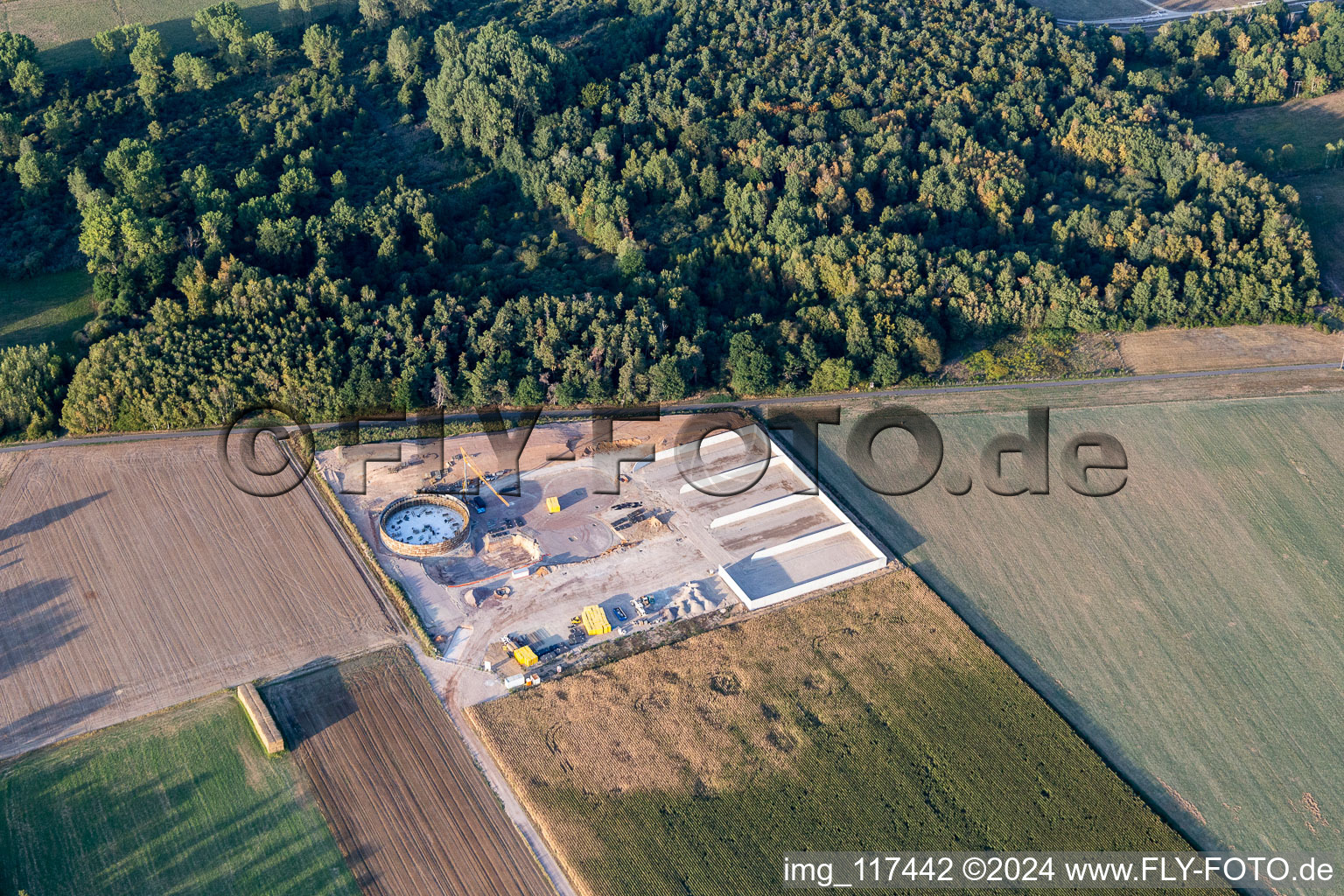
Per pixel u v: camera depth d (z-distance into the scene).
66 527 147.62
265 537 147.25
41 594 137.88
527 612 138.00
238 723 122.44
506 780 117.56
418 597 139.62
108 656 130.25
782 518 153.88
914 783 117.69
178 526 148.38
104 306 176.88
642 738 122.12
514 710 124.94
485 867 109.00
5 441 161.75
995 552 148.12
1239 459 162.50
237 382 165.50
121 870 107.56
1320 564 145.62
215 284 174.38
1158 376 179.00
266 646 132.12
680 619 137.38
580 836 112.06
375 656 131.25
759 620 137.25
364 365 167.88
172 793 114.88
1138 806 115.44
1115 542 149.38
